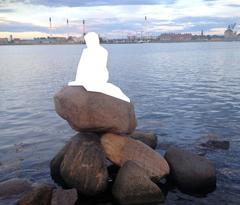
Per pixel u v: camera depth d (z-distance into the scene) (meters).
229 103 26.48
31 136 18.80
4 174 13.68
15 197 11.55
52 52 163.38
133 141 13.19
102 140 13.07
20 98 30.36
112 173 13.10
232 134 18.39
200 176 12.48
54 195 11.18
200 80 41.06
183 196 11.98
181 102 27.25
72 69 59.75
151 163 12.70
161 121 21.38
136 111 24.20
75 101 12.84
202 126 20.05
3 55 132.75
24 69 61.28
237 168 13.91
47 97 30.48
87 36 13.69
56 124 21.12
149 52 132.50
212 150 15.88
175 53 119.75
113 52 135.00
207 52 122.38
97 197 11.95
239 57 87.50
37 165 14.55
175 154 13.30
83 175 12.11
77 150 12.66
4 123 21.78
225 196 11.92
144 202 11.56
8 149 16.67
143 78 43.62
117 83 38.59
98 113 12.78
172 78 43.56
